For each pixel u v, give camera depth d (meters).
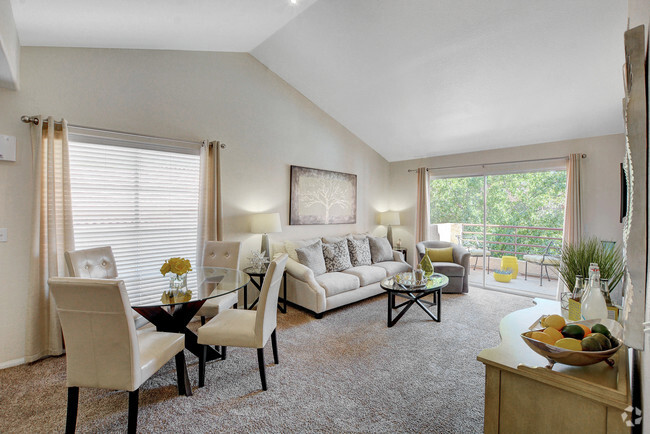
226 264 3.21
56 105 2.65
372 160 5.82
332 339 2.96
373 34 3.19
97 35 2.59
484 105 3.87
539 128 4.09
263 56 3.99
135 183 3.12
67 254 2.25
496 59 3.14
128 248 3.10
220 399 2.02
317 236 4.86
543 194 4.73
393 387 2.16
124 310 1.55
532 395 1.09
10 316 2.48
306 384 2.20
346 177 5.28
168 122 3.29
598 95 3.31
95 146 2.88
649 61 0.86
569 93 3.37
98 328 1.57
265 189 4.16
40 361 2.52
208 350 2.55
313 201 4.74
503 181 5.01
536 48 2.92
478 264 5.61
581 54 2.87
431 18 2.87
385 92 4.12
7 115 2.44
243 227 3.93
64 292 1.54
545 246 4.77
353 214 5.42
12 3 1.95
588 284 1.38
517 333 1.46
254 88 4.04
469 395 2.08
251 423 1.80
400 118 4.63
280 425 1.79
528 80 3.31
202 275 2.70
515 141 4.52
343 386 2.17
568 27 2.65
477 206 5.20
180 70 3.38
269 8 2.72
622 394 0.90
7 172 2.45
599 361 0.98
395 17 2.94
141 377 1.66
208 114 3.60
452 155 5.33
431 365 2.47
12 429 1.75
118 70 2.97
